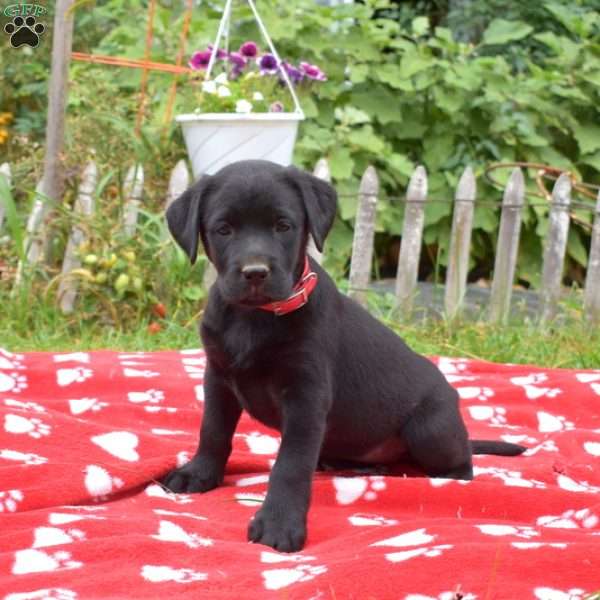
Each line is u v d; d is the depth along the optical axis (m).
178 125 2.58
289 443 1.37
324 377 1.39
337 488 1.45
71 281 2.31
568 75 3.09
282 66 2.53
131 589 1.19
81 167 2.40
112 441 1.58
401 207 3.00
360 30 3.04
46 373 1.86
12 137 3.08
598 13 3.46
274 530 1.32
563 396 1.89
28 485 1.44
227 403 1.47
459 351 2.24
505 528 1.31
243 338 1.38
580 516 1.39
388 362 1.47
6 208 2.23
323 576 1.19
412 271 2.42
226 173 1.38
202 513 1.41
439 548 1.23
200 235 1.40
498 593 1.17
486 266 3.07
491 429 1.79
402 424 1.49
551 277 2.40
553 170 2.54
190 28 2.92
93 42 3.23
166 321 2.32
